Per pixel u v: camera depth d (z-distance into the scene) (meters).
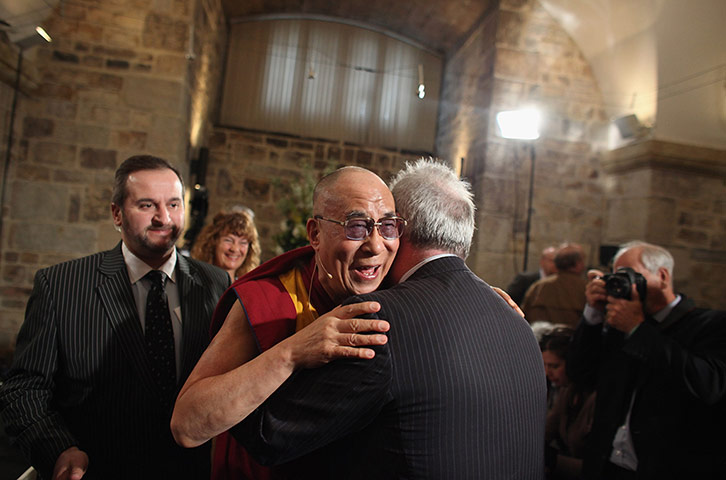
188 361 1.30
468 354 0.85
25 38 3.51
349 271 0.96
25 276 3.76
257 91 6.24
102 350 1.22
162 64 4.05
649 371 1.63
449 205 1.03
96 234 3.89
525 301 3.52
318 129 6.26
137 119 4.00
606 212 4.90
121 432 1.22
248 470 1.03
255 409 0.84
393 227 0.98
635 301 1.60
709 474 1.53
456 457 0.81
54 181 3.86
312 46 6.30
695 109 4.06
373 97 6.33
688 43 3.94
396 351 0.82
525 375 0.93
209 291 1.41
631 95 4.63
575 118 4.98
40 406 1.13
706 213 4.30
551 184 4.92
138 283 1.32
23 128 3.81
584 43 4.89
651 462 1.56
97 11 3.99
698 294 4.28
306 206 4.43
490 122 4.85
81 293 1.25
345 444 0.88
